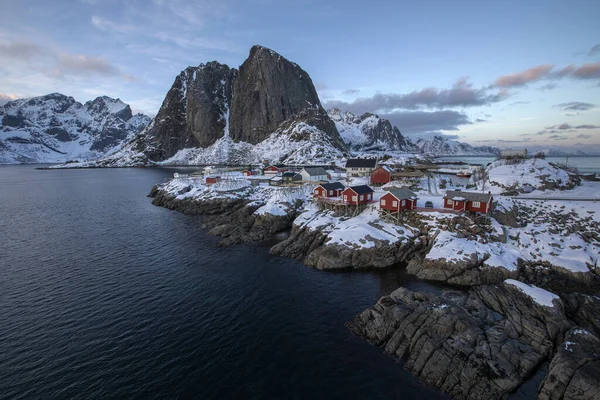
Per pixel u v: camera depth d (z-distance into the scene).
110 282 40.97
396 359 26.05
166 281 41.25
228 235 61.12
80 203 97.12
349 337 29.33
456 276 39.62
